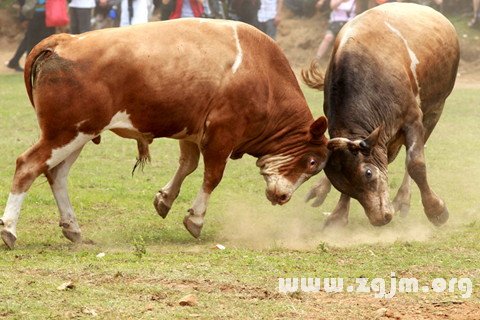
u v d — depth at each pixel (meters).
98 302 15.64
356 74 21.33
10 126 36.59
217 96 20.14
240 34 20.55
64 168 20.27
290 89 21.19
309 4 59.81
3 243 19.89
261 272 17.75
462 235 21.31
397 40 22.22
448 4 57.91
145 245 20.38
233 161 30.95
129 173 28.81
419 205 24.94
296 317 15.20
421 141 21.89
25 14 51.62
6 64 55.84
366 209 20.77
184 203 24.95
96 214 23.44
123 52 19.41
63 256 18.89
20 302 15.53
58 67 19.12
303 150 21.22
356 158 20.58
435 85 23.33
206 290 16.50
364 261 18.77
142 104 19.62
